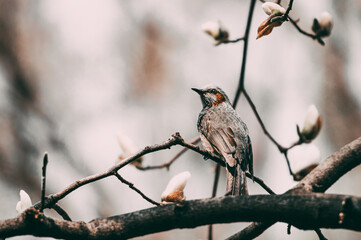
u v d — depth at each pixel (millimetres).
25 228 3330
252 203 3510
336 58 12750
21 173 13102
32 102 14141
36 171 13297
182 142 4281
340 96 12570
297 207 3420
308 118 5219
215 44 6117
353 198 3363
